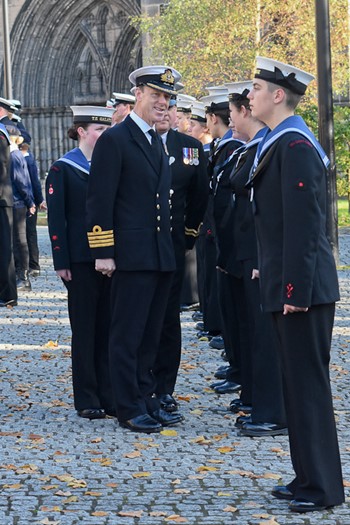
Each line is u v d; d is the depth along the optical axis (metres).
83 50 61.19
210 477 9.74
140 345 11.74
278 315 8.77
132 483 9.60
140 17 47.62
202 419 12.01
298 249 8.50
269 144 8.84
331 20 41.97
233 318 13.00
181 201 12.48
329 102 25.47
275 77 8.91
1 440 11.18
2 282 21.34
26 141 25.33
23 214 23.66
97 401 12.22
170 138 12.57
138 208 11.30
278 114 8.98
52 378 14.45
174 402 12.23
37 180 25.64
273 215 8.81
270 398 11.21
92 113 12.34
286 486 9.10
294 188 8.55
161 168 11.45
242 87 11.39
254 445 10.84
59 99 61.69
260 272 8.95
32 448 10.84
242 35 40.53
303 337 8.63
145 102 11.38
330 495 8.69
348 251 30.20
